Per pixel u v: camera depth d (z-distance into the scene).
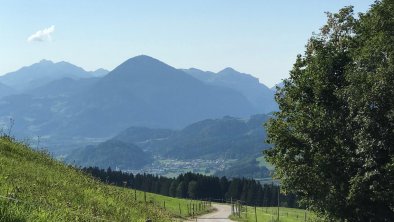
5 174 17.66
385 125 30.42
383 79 29.64
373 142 30.30
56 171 25.77
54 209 13.87
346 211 34.47
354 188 31.22
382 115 30.31
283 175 38.97
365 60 31.64
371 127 30.52
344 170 33.50
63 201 17.33
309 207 39.25
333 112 34.62
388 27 32.31
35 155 28.09
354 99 31.38
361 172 32.03
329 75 35.97
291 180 37.34
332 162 33.66
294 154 37.62
